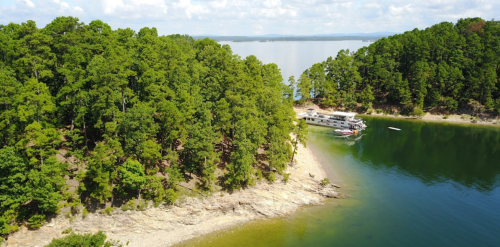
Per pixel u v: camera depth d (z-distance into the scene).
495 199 75.69
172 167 68.00
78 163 64.31
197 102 76.19
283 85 142.00
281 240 61.22
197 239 61.38
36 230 56.88
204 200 68.25
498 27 167.62
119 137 68.12
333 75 173.00
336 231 63.91
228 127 77.12
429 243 60.22
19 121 59.19
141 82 75.19
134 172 61.44
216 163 78.50
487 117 143.25
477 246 59.34
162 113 68.75
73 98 65.62
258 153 86.50
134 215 62.44
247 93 86.81
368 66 165.25
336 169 92.12
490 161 98.94
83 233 59.22
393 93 159.00
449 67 145.88
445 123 142.75
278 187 76.50
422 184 83.44
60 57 78.31
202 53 108.00
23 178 54.66
